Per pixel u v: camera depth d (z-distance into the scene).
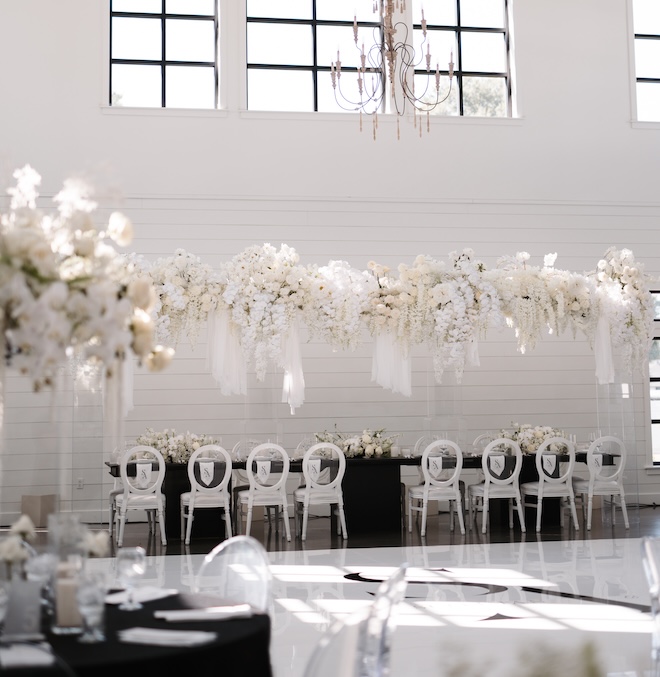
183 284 8.32
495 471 8.86
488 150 11.59
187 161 10.95
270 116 11.16
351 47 11.63
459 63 11.88
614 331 9.04
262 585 3.15
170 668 2.21
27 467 9.48
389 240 11.29
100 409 7.88
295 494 8.82
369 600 5.70
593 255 11.73
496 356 11.44
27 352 2.41
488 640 4.67
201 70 11.34
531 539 8.40
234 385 8.52
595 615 5.22
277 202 11.10
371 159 11.34
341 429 11.06
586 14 12.00
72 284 2.46
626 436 9.19
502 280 8.80
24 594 2.35
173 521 8.98
